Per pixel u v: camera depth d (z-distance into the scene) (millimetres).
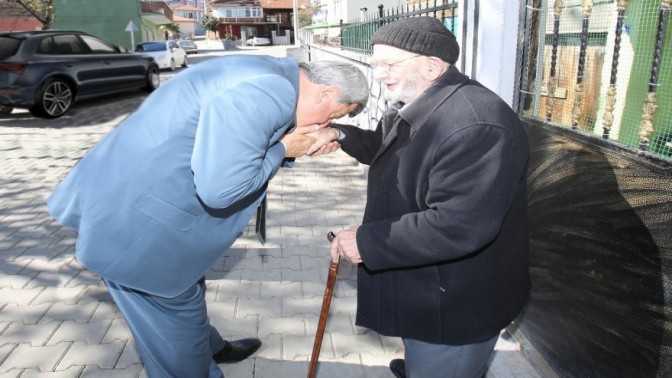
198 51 44062
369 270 1832
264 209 2174
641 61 2297
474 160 1500
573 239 2158
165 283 1891
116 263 1823
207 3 92688
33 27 23688
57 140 8219
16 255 4020
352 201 5234
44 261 3916
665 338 1688
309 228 4547
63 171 6414
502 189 1502
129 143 1769
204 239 1868
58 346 2861
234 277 3646
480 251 1699
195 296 2094
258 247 4141
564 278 2236
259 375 2648
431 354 1823
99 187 1783
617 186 1882
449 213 1506
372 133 2197
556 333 2322
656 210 1705
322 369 2688
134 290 1967
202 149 1597
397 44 1632
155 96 1784
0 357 2764
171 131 1711
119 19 24797
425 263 1601
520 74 2627
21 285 3539
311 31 19047
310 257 3969
